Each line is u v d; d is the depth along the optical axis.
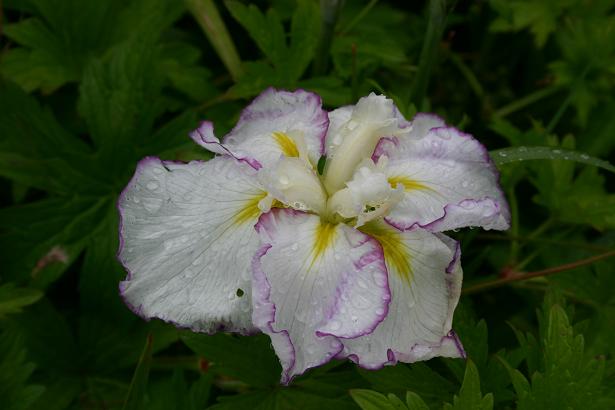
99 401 0.42
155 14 0.53
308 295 0.32
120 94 0.46
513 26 0.57
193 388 0.38
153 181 0.34
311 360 0.31
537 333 0.48
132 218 0.33
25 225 0.43
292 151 0.36
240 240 0.33
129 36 0.53
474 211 0.33
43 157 0.44
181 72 0.52
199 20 0.53
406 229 0.34
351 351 0.32
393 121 0.35
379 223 0.34
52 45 0.51
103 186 0.45
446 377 0.40
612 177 0.57
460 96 0.61
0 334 0.39
